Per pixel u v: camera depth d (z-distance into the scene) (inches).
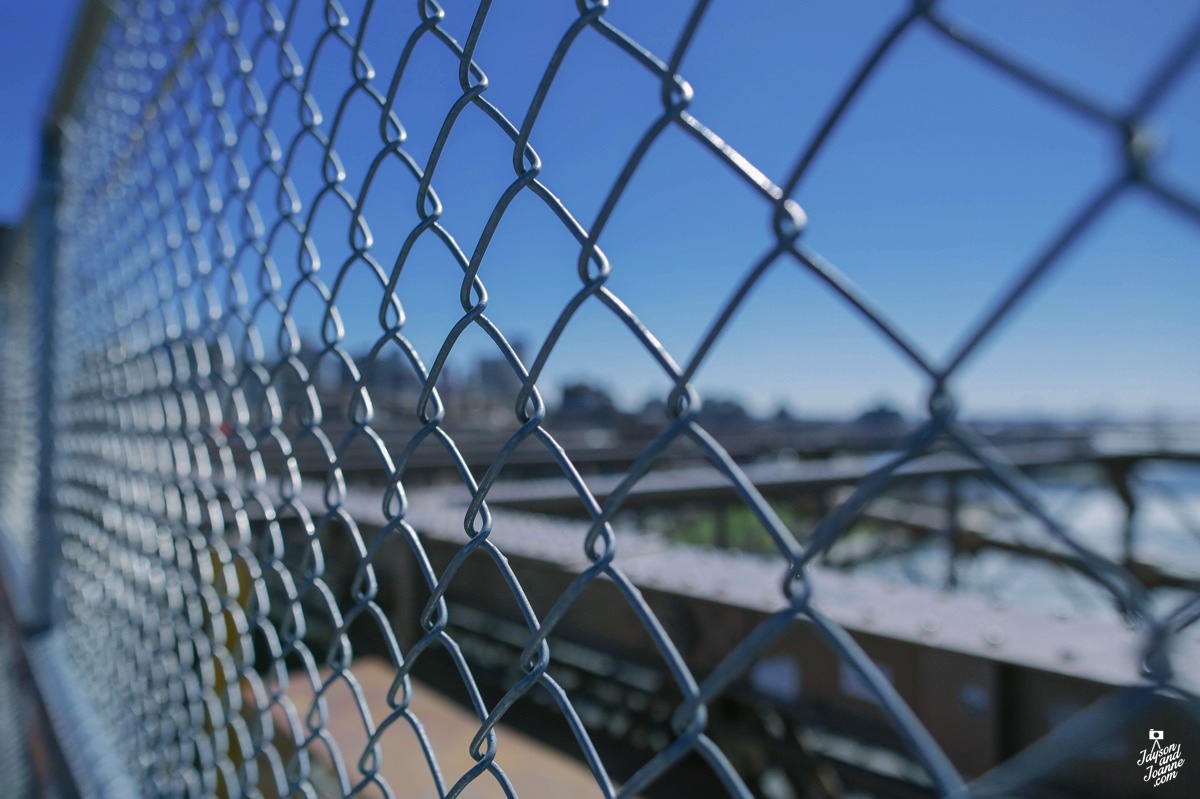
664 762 22.4
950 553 248.1
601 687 125.2
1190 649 28.0
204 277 64.0
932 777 15.1
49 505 133.1
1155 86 12.3
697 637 103.8
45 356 133.1
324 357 45.1
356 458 200.8
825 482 263.9
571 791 80.1
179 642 70.9
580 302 26.6
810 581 17.9
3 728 125.0
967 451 14.8
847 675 87.8
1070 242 13.1
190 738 69.7
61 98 119.3
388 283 37.7
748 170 20.5
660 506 223.6
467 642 138.9
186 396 69.2
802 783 103.0
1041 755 13.6
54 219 134.2
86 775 87.9
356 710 100.3
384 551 144.4
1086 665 69.6
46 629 131.4
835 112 17.5
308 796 48.9
